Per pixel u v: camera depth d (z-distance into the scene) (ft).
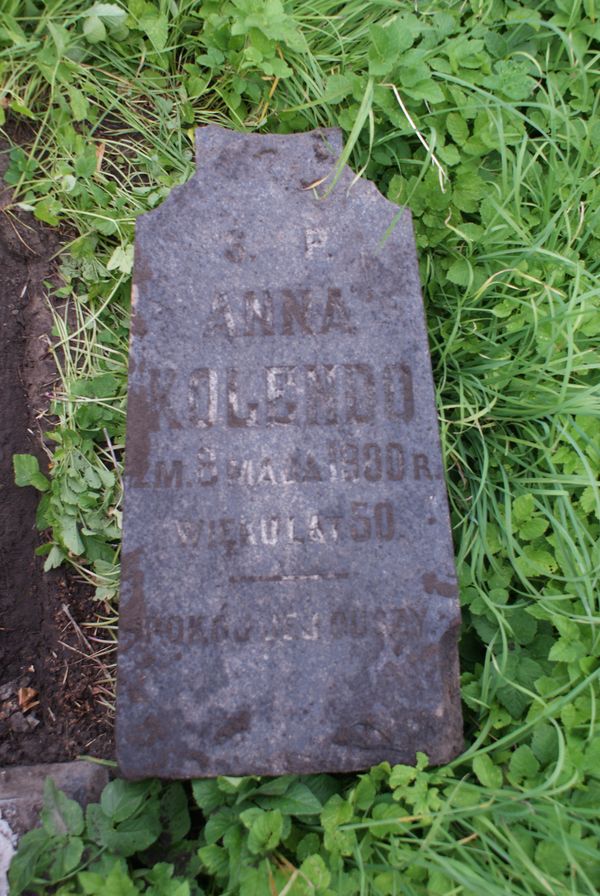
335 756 4.24
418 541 4.36
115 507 4.99
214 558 4.33
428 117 5.20
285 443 4.41
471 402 5.12
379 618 4.32
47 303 5.18
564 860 4.07
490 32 5.37
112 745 4.77
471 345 5.10
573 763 4.24
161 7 5.30
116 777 4.59
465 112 5.17
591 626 4.56
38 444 5.06
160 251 4.53
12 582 4.90
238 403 4.43
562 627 4.50
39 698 4.81
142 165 5.36
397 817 4.16
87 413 5.02
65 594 4.95
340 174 4.65
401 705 4.28
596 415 4.84
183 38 5.44
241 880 4.02
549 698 4.45
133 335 4.45
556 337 4.84
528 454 4.99
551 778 4.14
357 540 4.36
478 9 5.37
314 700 4.26
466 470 5.05
